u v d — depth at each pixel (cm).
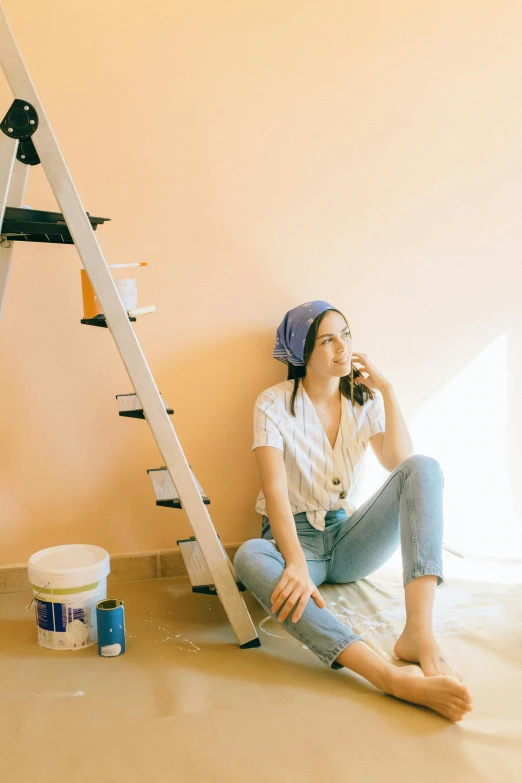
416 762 135
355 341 250
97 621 182
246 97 228
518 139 255
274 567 181
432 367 259
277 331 229
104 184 221
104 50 215
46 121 161
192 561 202
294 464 212
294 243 239
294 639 192
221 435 241
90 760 136
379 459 222
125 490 235
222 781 130
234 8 223
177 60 221
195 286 233
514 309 263
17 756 138
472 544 259
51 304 222
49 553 199
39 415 225
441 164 249
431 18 241
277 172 235
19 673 172
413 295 253
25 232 169
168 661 178
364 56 237
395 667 160
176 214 228
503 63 250
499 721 148
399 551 254
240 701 157
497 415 267
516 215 259
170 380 235
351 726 147
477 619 196
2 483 225
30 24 209
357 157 241
